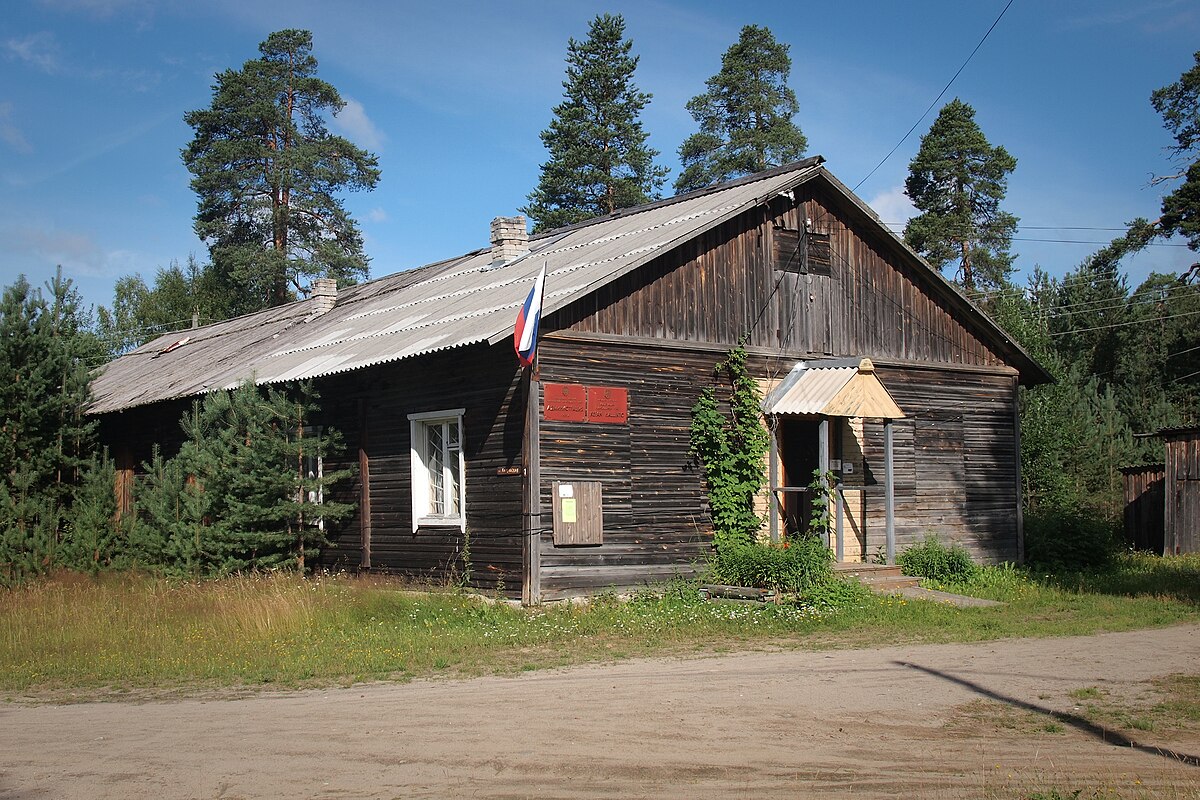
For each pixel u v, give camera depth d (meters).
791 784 7.02
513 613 15.30
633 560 16.98
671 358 17.91
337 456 19.91
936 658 11.92
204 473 18.88
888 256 21.38
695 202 21.25
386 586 16.92
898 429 21.11
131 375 28.59
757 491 18.52
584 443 16.64
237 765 7.82
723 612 15.23
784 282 19.69
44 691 11.43
